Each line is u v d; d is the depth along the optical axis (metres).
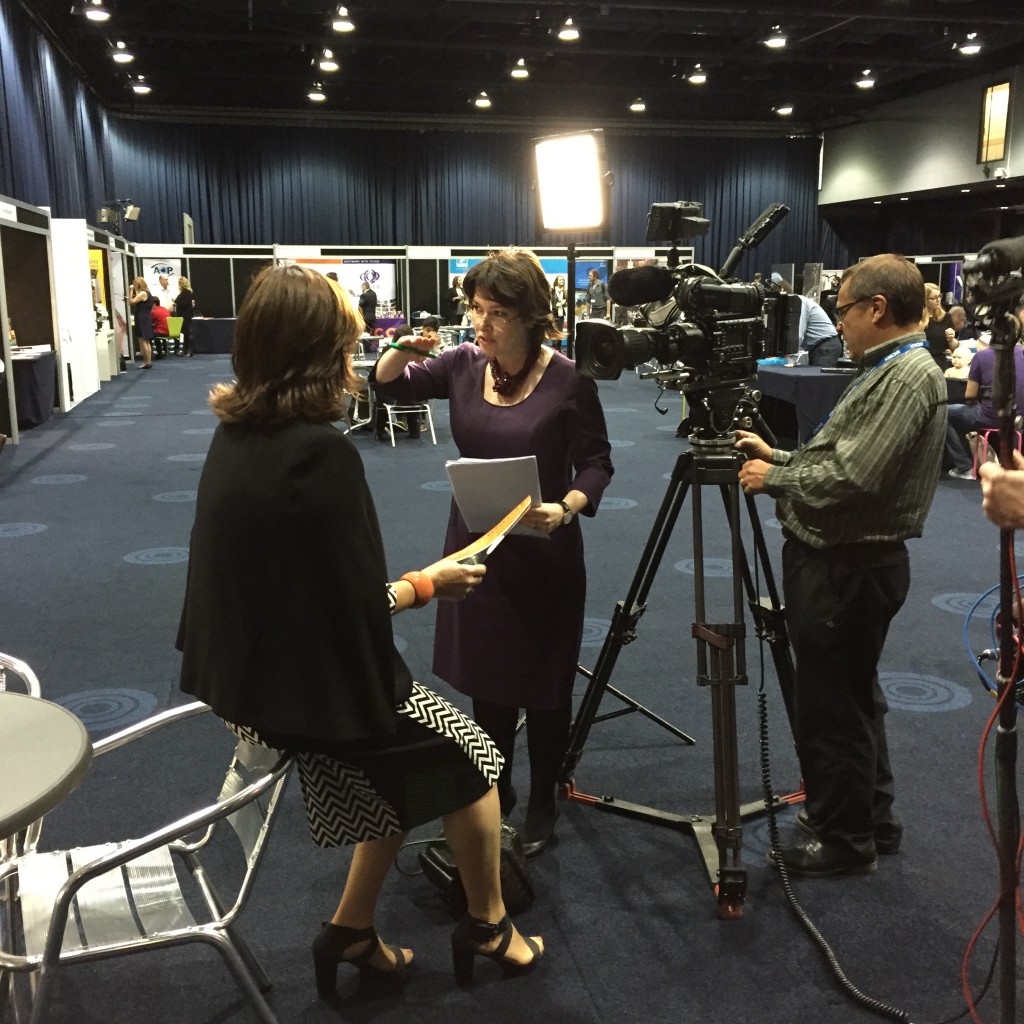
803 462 2.05
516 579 2.14
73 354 10.91
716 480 2.02
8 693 1.46
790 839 2.36
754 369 2.08
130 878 1.63
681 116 21.20
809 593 2.06
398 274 19.33
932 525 5.52
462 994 1.84
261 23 13.65
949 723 3.00
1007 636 1.35
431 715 1.59
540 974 1.89
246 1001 1.82
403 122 21.02
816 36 14.70
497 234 21.84
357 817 1.57
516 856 2.08
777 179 22.48
